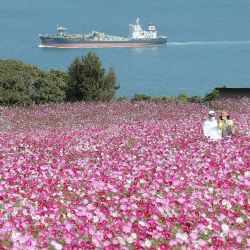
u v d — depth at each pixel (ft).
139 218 63.67
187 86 522.06
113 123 179.01
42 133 151.43
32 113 211.20
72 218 63.77
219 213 65.10
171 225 61.16
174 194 72.84
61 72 282.15
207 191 74.49
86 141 124.36
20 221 61.87
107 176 83.46
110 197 73.72
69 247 53.93
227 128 120.88
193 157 96.63
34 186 79.41
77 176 85.87
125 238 57.21
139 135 133.49
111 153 105.19
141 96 259.19
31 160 100.99
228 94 258.57
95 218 63.46
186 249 54.24
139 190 75.66
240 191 73.87
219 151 100.32
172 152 102.37
